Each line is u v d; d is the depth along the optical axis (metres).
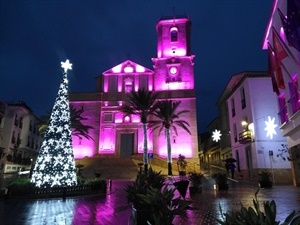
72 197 13.93
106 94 47.75
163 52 49.25
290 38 11.86
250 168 25.50
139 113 39.38
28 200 12.91
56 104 16.09
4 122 47.59
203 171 45.25
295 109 15.84
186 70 48.03
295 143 17.20
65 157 15.32
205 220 7.79
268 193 14.33
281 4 15.89
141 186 7.17
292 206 9.73
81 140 45.28
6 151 46.16
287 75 16.52
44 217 8.84
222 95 41.72
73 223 7.90
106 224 7.71
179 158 40.66
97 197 14.20
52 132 15.51
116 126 46.19
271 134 23.39
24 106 50.56
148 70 48.97
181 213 5.14
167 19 50.81
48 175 14.73
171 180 24.97
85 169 38.03
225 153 43.69
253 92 24.64
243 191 15.95
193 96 46.25
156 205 5.28
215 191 16.38
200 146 67.81
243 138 25.62
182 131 44.56
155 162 41.69
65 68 16.98
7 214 9.42
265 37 19.59
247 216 3.12
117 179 31.97
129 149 45.59
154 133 44.88
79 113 44.06
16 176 35.75
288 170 22.39
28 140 55.09
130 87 48.44
